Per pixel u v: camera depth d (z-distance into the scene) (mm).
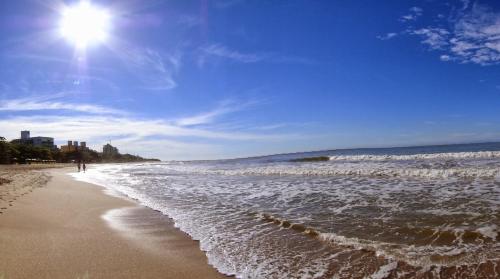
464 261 5625
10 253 6418
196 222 9781
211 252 6879
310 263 6039
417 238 7074
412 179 16781
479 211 9086
